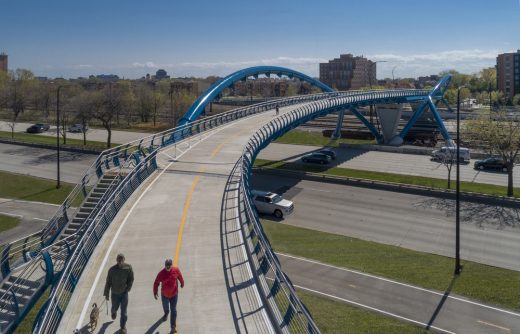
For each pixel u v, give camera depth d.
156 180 28.25
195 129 49.25
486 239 36.81
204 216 21.47
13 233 38.94
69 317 12.59
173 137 40.53
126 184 24.30
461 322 23.17
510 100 164.12
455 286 27.47
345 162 71.19
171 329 11.92
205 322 12.48
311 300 25.44
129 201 23.81
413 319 23.44
